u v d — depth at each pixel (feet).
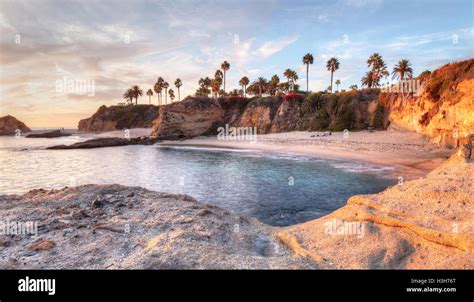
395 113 179.32
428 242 22.84
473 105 107.86
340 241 25.66
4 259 22.07
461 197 27.27
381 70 250.16
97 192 45.50
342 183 75.61
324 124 227.61
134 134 387.96
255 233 32.12
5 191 73.26
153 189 72.02
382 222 26.78
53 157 162.61
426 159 108.06
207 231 29.35
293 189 69.26
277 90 360.89
